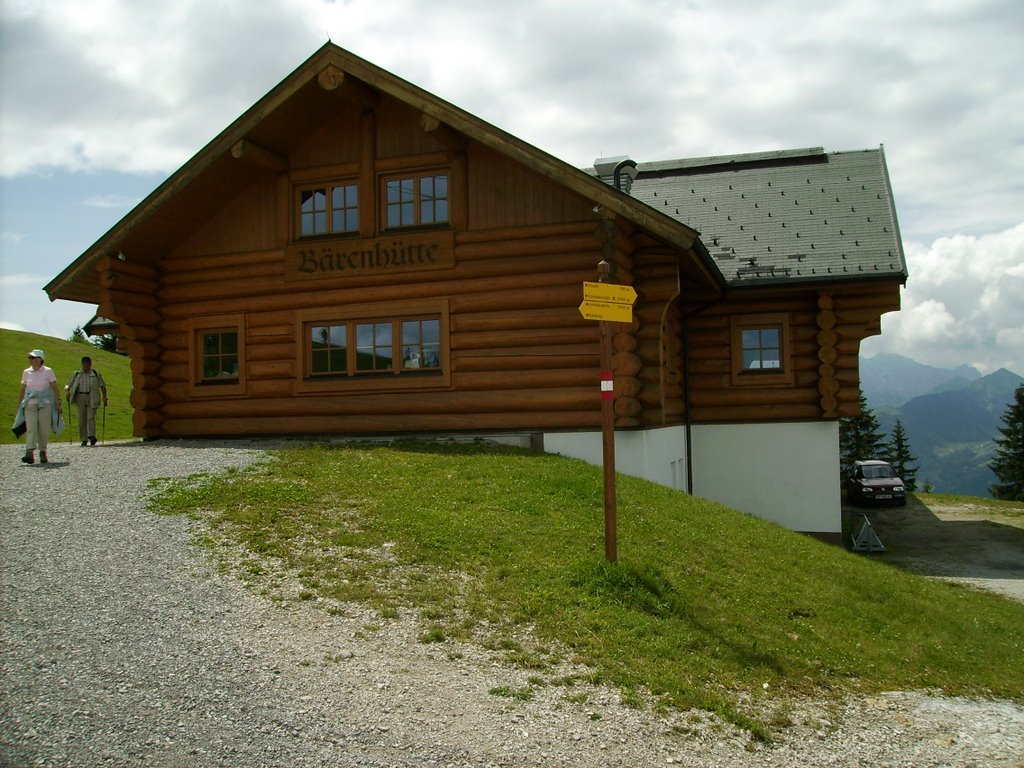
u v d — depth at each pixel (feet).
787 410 57.62
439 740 17.06
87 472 39.52
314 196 53.67
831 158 68.69
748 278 54.90
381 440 48.32
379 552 27.43
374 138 51.60
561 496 34.99
